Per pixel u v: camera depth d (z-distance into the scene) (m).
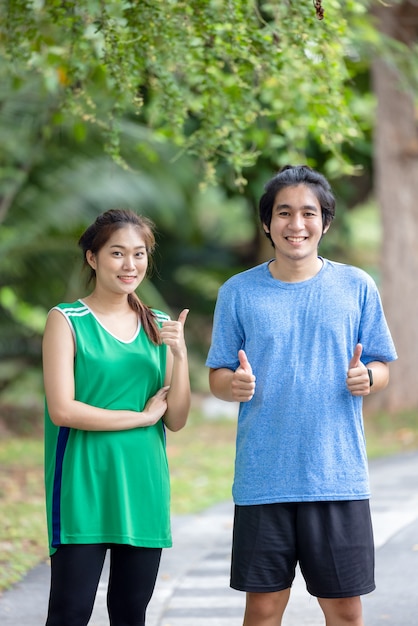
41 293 24.23
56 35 12.17
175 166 24.11
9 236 22.19
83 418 6.56
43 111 17.88
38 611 9.32
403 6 20.59
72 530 6.57
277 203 6.70
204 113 11.68
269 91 12.27
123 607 6.85
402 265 23.89
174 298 33.06
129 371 6.75
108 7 10.38
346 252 35.62
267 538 6.58
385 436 21.31
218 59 11.94
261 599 6.72
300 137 13.23
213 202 36.16
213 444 21.56
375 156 23.97
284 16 9.99
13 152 20.41
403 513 12.87
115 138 11.60
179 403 6.84
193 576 10.50
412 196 23.70
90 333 6.75
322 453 6.51
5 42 11.52
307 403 6.53
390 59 14.64
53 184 23.12
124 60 10.16
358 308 6.71
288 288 6.69
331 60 10.55
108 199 23.58
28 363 26.28
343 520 6.56
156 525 6.76
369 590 6.63
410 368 23.88
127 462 6.69
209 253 34.62
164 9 9.87
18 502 14.87
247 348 6.69
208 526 13.20
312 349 6.57
